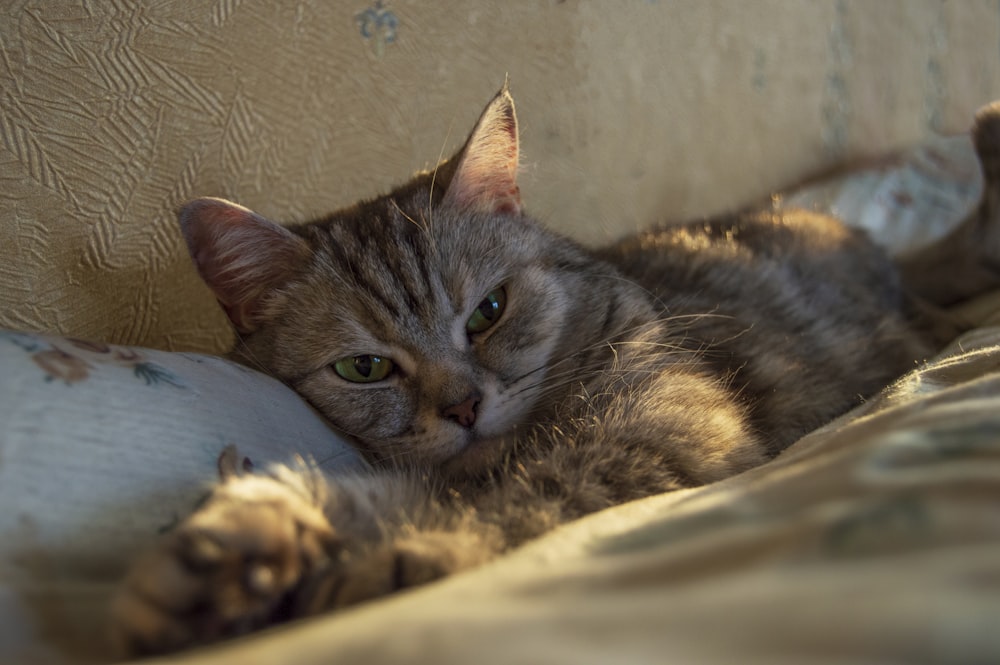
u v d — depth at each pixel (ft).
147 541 0.86
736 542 0.64
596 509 0.97
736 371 1.28
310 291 1.23
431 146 1.61
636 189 1.89
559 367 1.25
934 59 2.56
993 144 1.68
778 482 0.77
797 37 2.17
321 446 1.10
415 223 1.24
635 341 1.24
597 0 1.76
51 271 1.24
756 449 1.13
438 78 1.59
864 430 0.86
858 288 1.61
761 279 1.50
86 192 1.26
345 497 0.93
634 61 1.84
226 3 1.36
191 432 0.95
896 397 0.97
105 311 1.29
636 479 1.01
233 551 0.77
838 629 0.47
